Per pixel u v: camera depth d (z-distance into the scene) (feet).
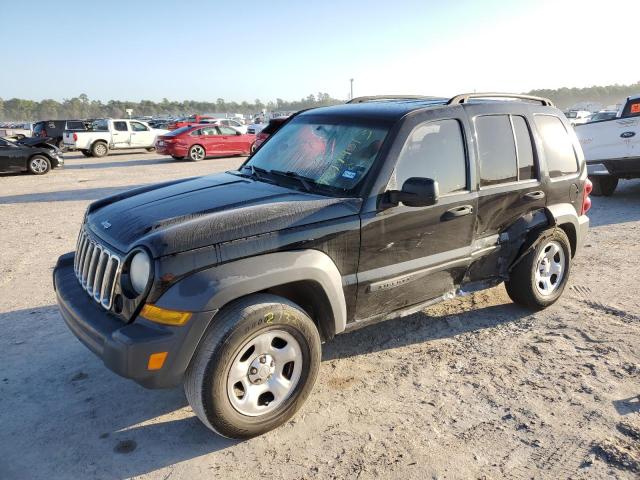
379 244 11.88
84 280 11.53
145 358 9.23
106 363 9.51
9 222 30.83
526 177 15.23
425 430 10.78
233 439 10.50
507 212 14.74
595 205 32.35
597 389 12.10
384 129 12.49
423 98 16.17
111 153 90.74
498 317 16.29
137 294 9.72
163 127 135.85
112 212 11.94
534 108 15.88
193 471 9.68
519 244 15.28
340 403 11.80
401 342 14.73
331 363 13.60
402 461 9.85
